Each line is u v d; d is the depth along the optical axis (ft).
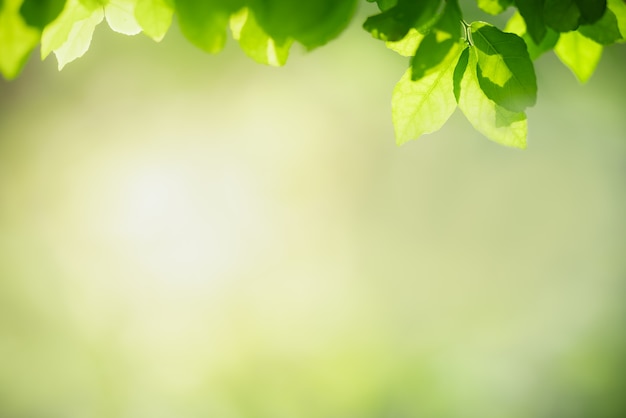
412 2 5.66
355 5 5.42
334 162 39.78
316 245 40.04
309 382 32.35
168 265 35.40
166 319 34.01
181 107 34.37
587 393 30.09
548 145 36.78
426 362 33.09
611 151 34.86
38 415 28.43
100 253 33.65
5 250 30.99
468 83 6.10
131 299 33.58
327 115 37.27
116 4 6.05
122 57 31.37
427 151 39.78
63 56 6.09
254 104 35.58
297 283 38.52
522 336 33.99
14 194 31.48
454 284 38.96
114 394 30.53
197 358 32.89
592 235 37.27
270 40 5.74
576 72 7.18
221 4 5.53
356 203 40.91
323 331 35.19
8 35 5.44
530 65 5.90
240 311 35.78
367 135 39.04
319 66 33.32
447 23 5.77
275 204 40.01
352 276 39.81
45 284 31.35
